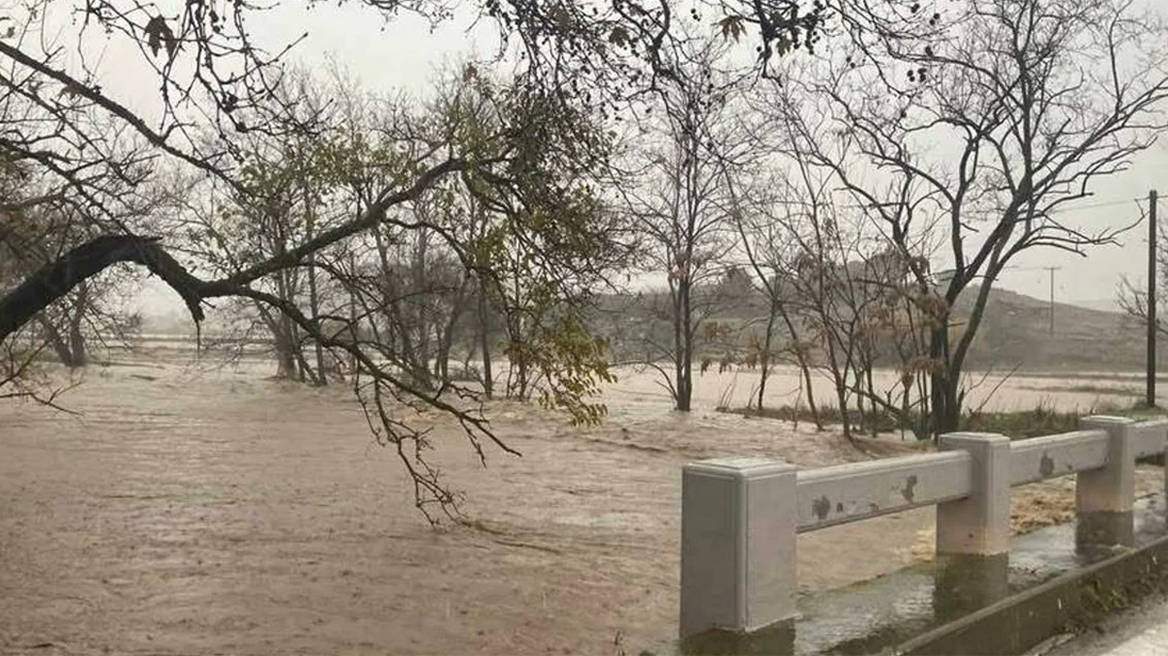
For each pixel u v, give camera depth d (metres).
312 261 9.21
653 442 24.56
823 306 29.25
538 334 9.02
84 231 7.92
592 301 9.39
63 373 39.44
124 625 8.48
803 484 5.20
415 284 13.98
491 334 33.56
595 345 9.09
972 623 5.14
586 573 10.63
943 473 6.29
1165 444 9.15
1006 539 6.68
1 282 8.59
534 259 9.02
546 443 23.84
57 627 8.36
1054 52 30.11
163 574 10.25
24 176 7.26
